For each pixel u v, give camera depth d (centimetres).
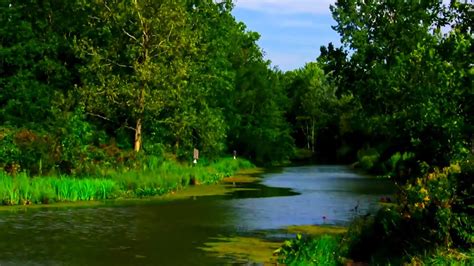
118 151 3194
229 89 4962
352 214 1950
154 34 3584
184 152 4047
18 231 1527
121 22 3584
